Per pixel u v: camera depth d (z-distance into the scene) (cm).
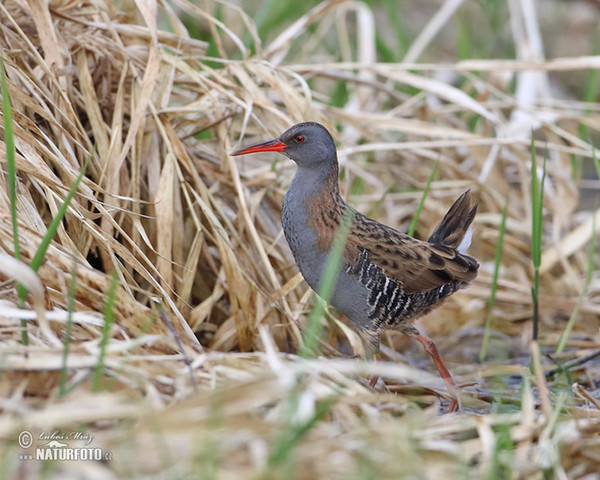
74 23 969
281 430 578
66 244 800
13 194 682
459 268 910
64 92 895
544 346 1080
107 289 746
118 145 905
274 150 898
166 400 649
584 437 674
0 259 638
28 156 811
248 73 1077
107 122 972
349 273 873
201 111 970
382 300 888
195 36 1517
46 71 881
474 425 654
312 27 1616
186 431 571
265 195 1027
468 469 610
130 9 1036
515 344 1103
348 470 566
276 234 1012
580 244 1159
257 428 580
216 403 579
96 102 918
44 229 802
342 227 838
